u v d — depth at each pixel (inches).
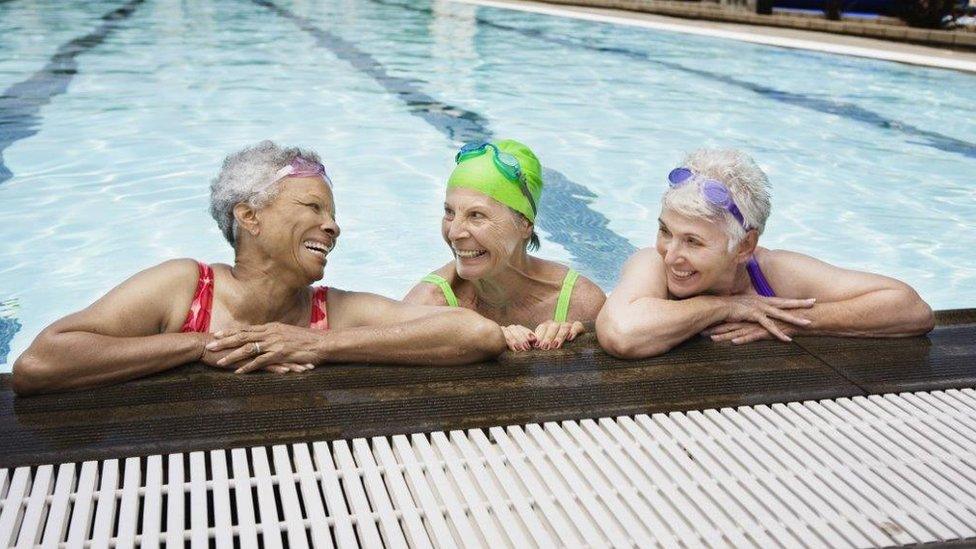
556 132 300.4
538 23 584.4
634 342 104.6
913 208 228.5
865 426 90.4
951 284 179.9
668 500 76.9
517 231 118.2
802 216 220.8
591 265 188.9
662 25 569.9
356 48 470.3
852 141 296.7
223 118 303.9
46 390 91.6
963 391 99.8
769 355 108.0
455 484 78.7
